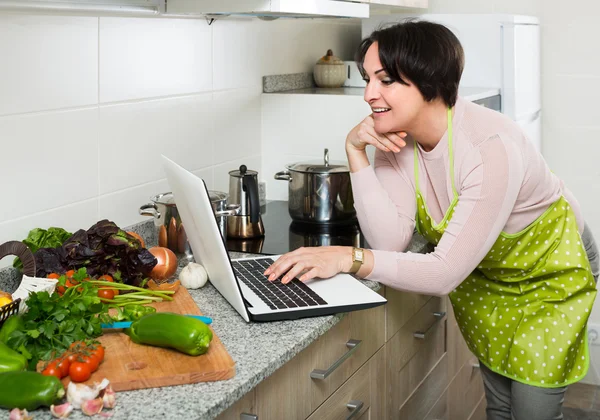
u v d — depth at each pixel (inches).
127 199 86.6
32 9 70.4
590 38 146.3
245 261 79.4
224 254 61.7
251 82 110.0
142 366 52.4
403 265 72.4
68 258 67.1
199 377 51.6
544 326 79.0
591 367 154.6
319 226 98.9
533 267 79.7
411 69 70.2
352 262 72.9
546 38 148.8
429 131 74.7
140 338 55.9
